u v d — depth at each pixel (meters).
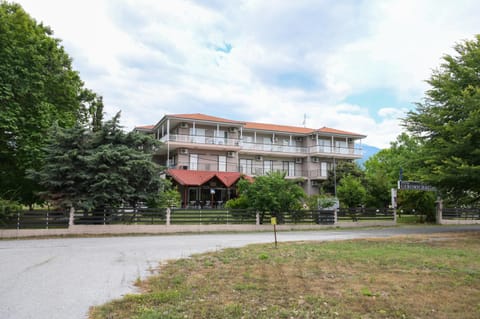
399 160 37.47
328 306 5.36
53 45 19.69
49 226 16.27
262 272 7.86
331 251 11.12
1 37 16.56
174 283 6.88
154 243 13.74
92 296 5.98
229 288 6.43
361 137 46.62
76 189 16.88
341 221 23.77
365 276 7.43
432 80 20.30
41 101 18.27
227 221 20.34
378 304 5.46
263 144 42.22
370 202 27.80
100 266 8.70
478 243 13.64
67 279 7.24
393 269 8.23
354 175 40.47
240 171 39.81
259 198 20.95
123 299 5.73
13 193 18.45
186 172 34.59
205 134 38.38
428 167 20.44
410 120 21.64
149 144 19.66
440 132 19.45
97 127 23.77
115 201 17.72
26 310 5.22
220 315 4.92
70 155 16.58
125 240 14.80
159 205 19.92
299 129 47.19
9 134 17.20
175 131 38.88
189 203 34.19
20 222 15.72
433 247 12.28
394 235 17.69
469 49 19.28
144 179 18.44
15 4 18.97
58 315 5.00
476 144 17.45
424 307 5.34
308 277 7.34
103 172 16.97
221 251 11.32
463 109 18.11
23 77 17.02
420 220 28.50
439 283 6.85
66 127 20.39
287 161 44.62
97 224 17.27
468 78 18.97
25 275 7.60
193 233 18.52
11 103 16.45
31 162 17.72
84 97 25.34
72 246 12.61
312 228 22.12
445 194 21.38
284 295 5.97
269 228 20.80
